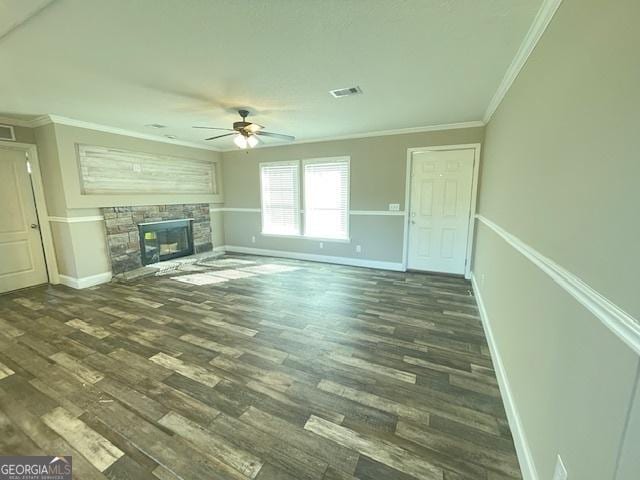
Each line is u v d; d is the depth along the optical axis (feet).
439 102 10.69
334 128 15.14
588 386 3.01
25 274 13.69
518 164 6.64
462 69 7.87
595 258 3.03
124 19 5.61
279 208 20.15
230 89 9.39
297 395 6.48
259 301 12.03
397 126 14.69
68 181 13.04
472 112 12.01
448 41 6.52
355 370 7.38
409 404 6.20
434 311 10.98
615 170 2.75
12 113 11.91
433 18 5.69
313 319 10.31
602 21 3.18
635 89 2.48
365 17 5.65
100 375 7.19
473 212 14.61
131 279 14.58
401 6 5.32
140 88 9.21
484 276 10.72
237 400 6.32
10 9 5.23
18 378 7.09
